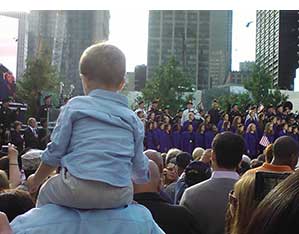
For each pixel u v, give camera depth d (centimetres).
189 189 345
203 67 8900
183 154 562
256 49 7294
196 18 8956
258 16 7200
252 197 204
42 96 2252
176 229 308
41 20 6919
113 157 207
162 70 4981
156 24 8850
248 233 121
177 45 8856
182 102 4866
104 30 7544
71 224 204
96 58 221
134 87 7656
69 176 204
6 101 2073
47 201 211
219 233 327
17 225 205
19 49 6094
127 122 216
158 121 2108
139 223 211
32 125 1744
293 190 114
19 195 270
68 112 212
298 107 4106
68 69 7006
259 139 2148
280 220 113
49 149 211
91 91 221
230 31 8962
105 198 204
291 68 6312
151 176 310
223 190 334
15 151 435
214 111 2331
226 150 339
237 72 7425
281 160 339
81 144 207
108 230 205
